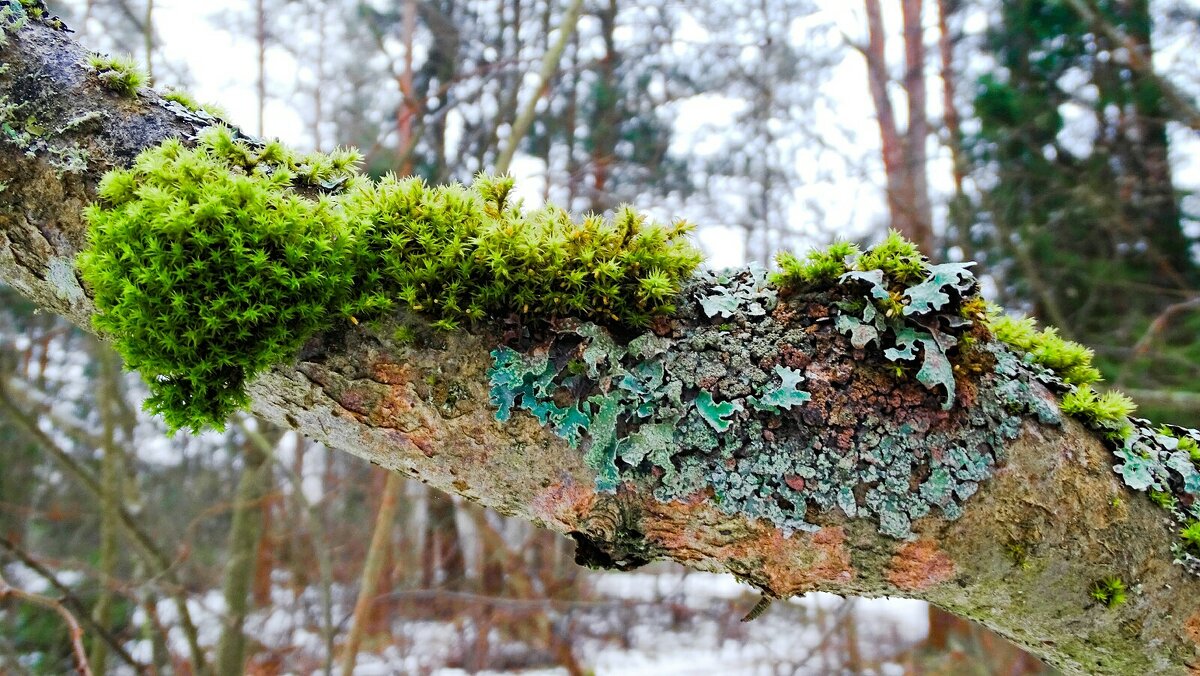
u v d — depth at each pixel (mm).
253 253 203
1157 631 223
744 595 1156
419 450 227
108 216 205
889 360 219
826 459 216
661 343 220
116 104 228
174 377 210
